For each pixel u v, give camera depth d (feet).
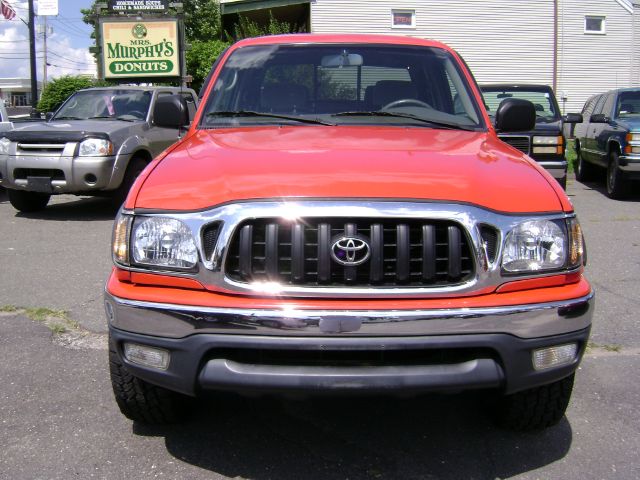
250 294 8.50
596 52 74.13
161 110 14.34
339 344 8.30
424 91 13.58
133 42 64.75
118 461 9.85
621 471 9.59
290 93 13.42
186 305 8.51
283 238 8.59
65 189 28.68
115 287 9.07
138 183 9.61
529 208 8.95
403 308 8.38
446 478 9.44
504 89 38.58
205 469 9.65
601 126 38.32
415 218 8.52
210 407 11.60
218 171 9.48
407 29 70.28
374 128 12.26
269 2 70.59
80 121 31.17
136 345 8.91
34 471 9.57
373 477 9.46
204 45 74.79
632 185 37.63
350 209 8.46
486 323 8.45
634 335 15.30
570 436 10.66
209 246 8.68
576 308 8.82
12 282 19.57
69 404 11.71
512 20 71.77
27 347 14.47
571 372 9.14
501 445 10.36
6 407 11.59
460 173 9.36
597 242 25.18
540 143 32.68
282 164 9.53
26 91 241.55
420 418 11.27
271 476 9.47
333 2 68.74
